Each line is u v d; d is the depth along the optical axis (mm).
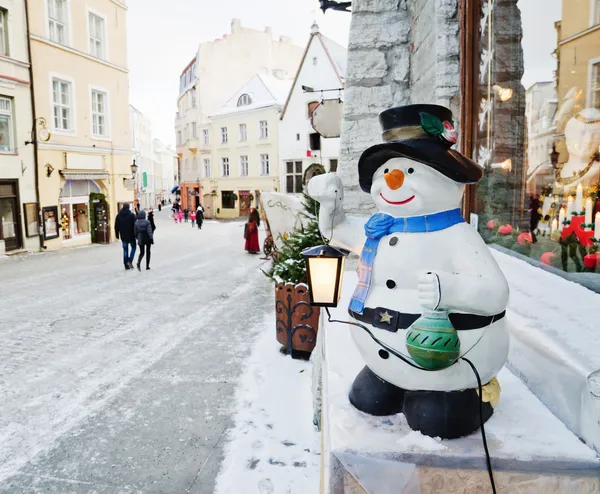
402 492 1278
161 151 74375
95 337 5332
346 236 1708
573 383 1330
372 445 1296
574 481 1235
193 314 6355
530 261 2361
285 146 26328
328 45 23703
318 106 8078
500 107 2709
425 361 1224
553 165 2316
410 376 1333
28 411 3498
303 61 23875
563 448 1260
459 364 1286
